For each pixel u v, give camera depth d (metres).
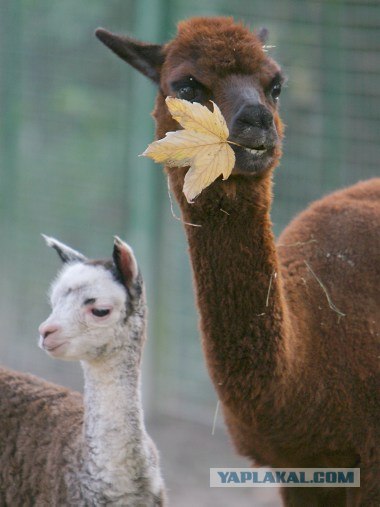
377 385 12.80
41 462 13.48
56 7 25.77
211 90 12.54
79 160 25.75
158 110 13.16
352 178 21.62
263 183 12.41
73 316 12.80
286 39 21.97
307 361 12.72
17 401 14.03
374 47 21.06
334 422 12.73
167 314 23.73
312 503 13.45
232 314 12.41
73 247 26.03
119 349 13.06
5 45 26.72
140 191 23.31
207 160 11.87
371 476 12.72
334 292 13.31
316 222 14.09
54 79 26.05
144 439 13.31
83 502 13.14
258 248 12.41
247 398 12.53
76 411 13.89
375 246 13.69
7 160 26.84
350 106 21.48
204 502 19.95
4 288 27.09
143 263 23.39
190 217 12.48
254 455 13.49
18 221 26.89
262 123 12.09
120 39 13.52
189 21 13.27
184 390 23.83
